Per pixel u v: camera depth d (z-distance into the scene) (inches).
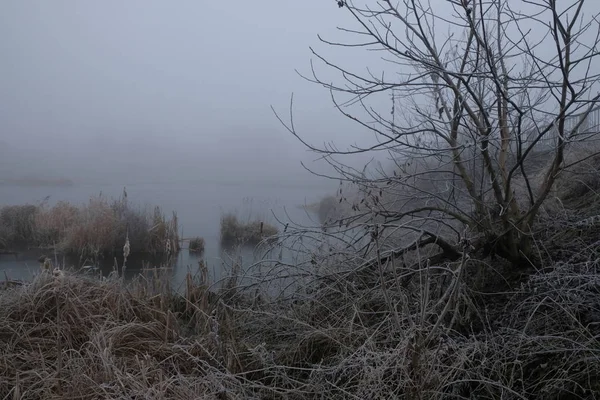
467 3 197.2
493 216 245.1
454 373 161.0
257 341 213.0
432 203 276.8
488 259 243.9
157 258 577.3
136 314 228.8
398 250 227.0
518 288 209.5
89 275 263.7
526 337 161.2
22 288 228.2
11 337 201.5
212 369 175.0
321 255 243.3
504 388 150.7
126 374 166.1
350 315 211.2
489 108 225.5
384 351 166.2
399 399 148.0
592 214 236.1
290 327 214.2
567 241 232.7
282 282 247.9
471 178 247.8
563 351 156.5
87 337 203.0
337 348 191.8
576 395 146.6
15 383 169.9
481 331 191.6
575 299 170.6
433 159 263.6
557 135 203.0
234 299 250.5
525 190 285.9
